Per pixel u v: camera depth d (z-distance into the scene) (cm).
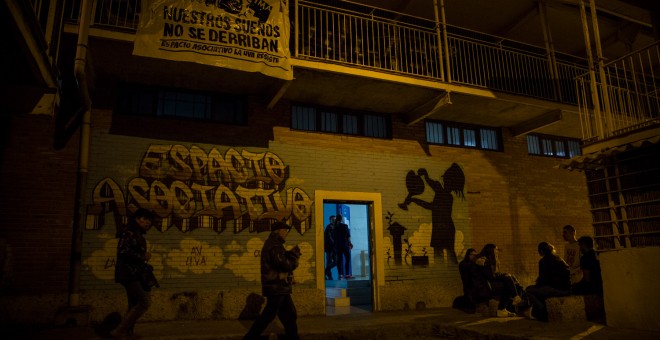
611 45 1357
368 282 1105
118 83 825
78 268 716
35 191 728
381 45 1047
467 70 1095
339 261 1164
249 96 907
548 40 1154
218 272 809
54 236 725
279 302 571
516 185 1172
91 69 751
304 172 920
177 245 789
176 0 725
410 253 988
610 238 701
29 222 716
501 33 1309
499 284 849
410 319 802
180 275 782
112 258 745
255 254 841
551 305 728
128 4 720
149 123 819
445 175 1073
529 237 1154
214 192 833
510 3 1180
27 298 694
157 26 704
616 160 699
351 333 700
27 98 579
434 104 968
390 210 989
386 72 886
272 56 776
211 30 738
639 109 715
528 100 1033
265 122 909
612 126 738
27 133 740
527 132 1159
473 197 1105
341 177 954
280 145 909
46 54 527
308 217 902
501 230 1122
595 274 747
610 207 701
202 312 779
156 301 757
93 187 756
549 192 1218
